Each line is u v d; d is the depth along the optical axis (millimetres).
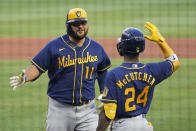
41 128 26125
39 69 18016
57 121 18281
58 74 18062
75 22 17359
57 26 77625
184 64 46875
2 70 44031
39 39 65688
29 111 29875
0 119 27938
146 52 53812
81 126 18531
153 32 15695
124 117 15039
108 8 98875
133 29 15086
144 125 14992
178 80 39219
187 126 26375
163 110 30031
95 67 18531
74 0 112250
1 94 34531
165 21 80938
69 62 17938
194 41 62312
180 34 68250
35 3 108438
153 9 95812
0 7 101875
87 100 18406
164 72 15398
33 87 36719
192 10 93250
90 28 75250
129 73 14867
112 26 76938
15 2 109938
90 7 100875
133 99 14883
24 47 59219
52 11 95812
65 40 18156
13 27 77188
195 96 33781
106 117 14883
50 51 17969
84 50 18234
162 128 25938
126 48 14914
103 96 14812
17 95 34312
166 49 15805
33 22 82375
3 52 55469
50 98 18547
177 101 32344
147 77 15008
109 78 14797
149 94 15234
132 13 91250
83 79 18156
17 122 27234
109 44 60531
